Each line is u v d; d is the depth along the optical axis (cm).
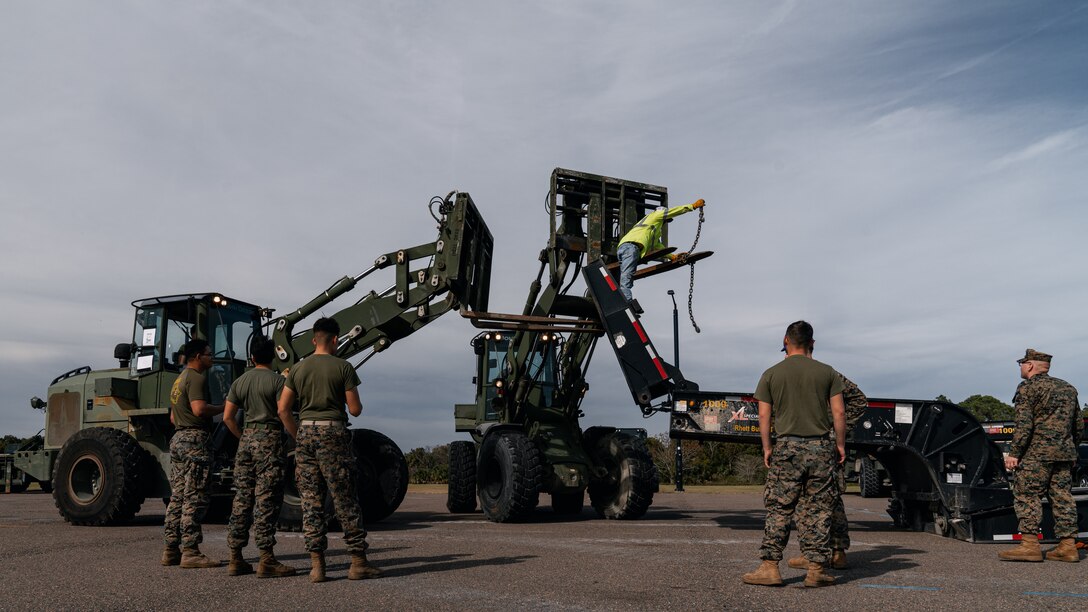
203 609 451
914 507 962
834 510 545
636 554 694
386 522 1077
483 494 1110
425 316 1107
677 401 906
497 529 961
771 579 517
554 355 1273
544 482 1111
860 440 894
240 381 594
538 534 888
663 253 1023
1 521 1116
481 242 1171
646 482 1120
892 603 457
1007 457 691
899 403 905
